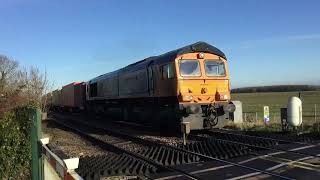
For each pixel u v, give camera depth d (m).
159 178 11.63
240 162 13.38
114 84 34.59
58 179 6.50
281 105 56.59
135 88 28.89
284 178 10.91
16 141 11.38
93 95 43.56
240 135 20.38
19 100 12.34
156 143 18.64
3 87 13.34
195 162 13.75
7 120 11.38
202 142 18.03
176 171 12.39
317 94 85.25
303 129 21.55
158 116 25.12
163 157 14.61
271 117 32.22
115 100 34.50
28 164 11.46
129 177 11.95
